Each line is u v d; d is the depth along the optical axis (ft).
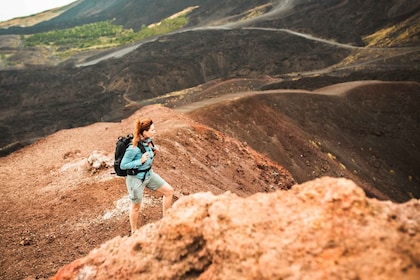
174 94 347.56
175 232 14.40
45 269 26.91
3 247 30.99
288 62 386.11
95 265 16.57
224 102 143.74
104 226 31.96
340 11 511.81
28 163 60.18
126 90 375.25
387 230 11.08
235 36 467.11
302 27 492.54
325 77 291.38
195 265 13.69
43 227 33.68
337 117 178.19
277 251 11.50
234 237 12.45
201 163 61.00
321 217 12.15
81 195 38.75
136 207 22.93
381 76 278.05
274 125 141.28
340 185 12.96
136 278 14.52
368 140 174.09
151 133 21.86
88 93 367.25
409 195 149.79
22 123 301.43
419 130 189.47
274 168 81.46
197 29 594.65
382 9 477.36
